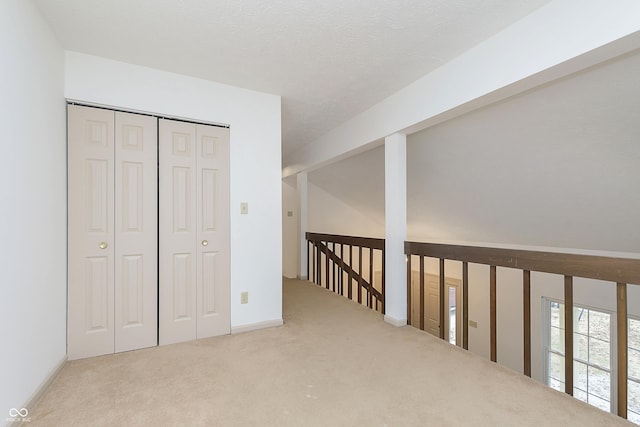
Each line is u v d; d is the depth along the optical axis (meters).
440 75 2.40
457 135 2.93
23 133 1.59
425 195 4.28
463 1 1.68
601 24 1.47
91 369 2.08
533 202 3.30
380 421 1.54
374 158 4.18
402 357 2.28
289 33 1.99
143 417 1.57
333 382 1.92
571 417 1.58
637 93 1.83
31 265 1.66
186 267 2.61
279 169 3.03
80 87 2.24
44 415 1.58
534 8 1.73
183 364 2.16
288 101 3.10
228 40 2.07
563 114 2.20
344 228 6.34
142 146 2.47
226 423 1.53
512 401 1.72
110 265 2.35
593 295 3.85
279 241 3.03
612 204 2.80
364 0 1.68
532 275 4.45
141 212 2.46
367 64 2.38
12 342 1.46
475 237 4.93
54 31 1.98
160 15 1.82
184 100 2.60
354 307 3.65
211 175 2.73
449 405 1.68
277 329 2.89
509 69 1.89
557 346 4.23
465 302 2.47
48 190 1.90
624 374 1.57
